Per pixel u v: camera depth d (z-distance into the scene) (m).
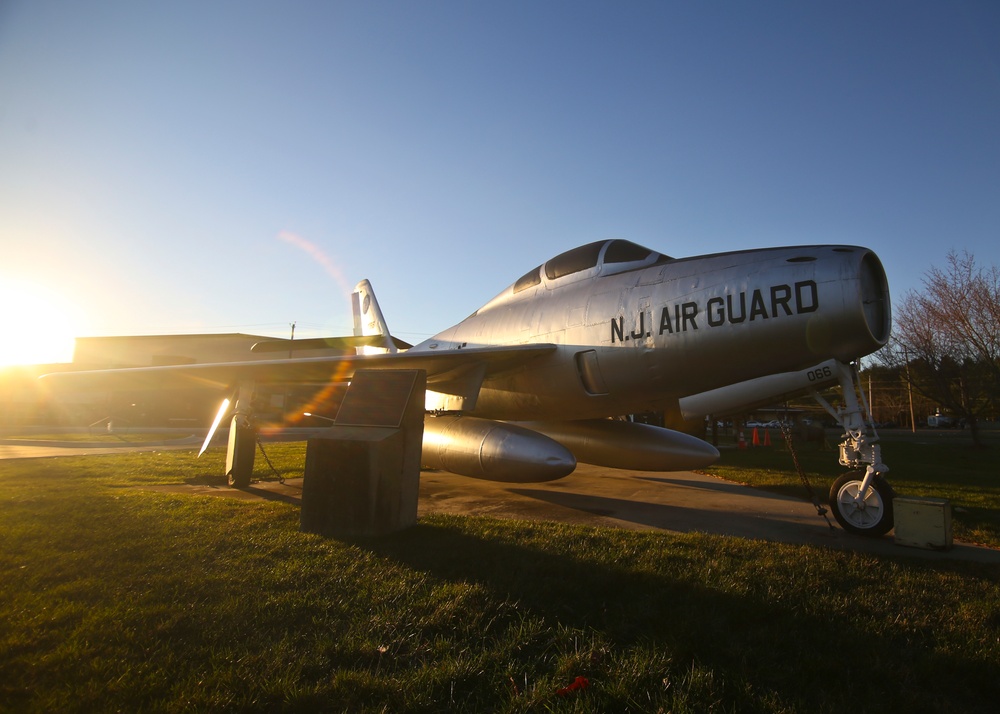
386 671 2.83
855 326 5.56
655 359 6.75
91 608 3.55
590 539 5.37
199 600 3.72
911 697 2.62
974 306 21.88
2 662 2.86
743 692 2.62
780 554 4.92
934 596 3.93
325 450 5.67
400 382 6.14
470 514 7.10
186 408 40.94
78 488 8.68
